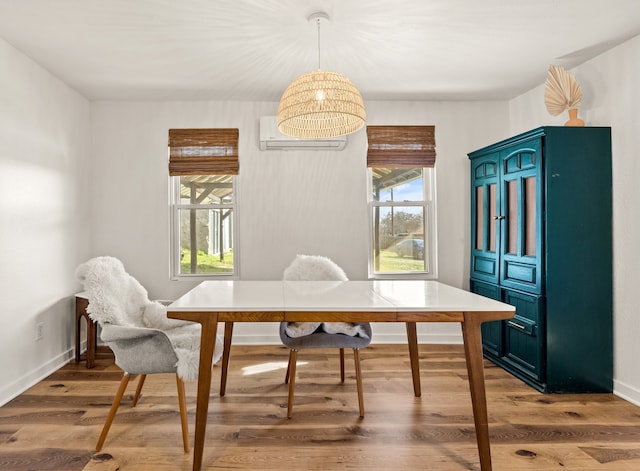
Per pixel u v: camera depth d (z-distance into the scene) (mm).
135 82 3477
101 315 2088
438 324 4066
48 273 3207
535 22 2525
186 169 3973
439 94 3883
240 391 2812
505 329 3348
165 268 3986
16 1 2250
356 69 3260
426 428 2297
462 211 4105
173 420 2389
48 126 3230
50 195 3252
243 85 3566
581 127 2857
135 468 1907
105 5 2299
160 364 2020
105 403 2619
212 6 2314
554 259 2842
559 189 2846
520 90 3789
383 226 4168
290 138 3854
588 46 2850
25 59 2943
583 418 2445
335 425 2326
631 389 2703
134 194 3965
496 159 3463
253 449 2072
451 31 2635
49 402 2635
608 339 2852
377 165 4031
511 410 2551
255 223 4023
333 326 2512
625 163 2766
